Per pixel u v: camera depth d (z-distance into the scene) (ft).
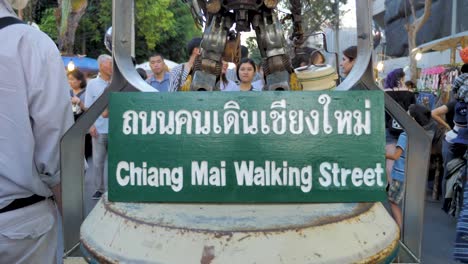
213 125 4.36
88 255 4.35
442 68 31.71
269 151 4.33
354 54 11.87
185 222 4.13
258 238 3.92
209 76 6.05
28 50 5.41
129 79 5.06
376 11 65.57
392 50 58.59
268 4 6.03
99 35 64.54
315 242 3.97
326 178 4.33
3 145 5.37
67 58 43.98
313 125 4.35
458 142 15.34
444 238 14.37
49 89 5.48
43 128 5.50
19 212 5.59
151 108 4.41
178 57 75.97
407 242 5.01
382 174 4.33
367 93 4.38
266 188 4.33
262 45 6.35
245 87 14.06
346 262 3.95
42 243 6.03
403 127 4.93
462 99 14.02
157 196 4.38
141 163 4.40
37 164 5.64
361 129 4.36
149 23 63.77
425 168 4.90
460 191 15.38
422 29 49.16
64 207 5.17
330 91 4.36
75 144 5.10
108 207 4.66
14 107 5.32
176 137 4.39
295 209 4.33
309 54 9.19
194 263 3.85
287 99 4.35
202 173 4.35
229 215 4.23
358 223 4.27
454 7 42.34
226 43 6.34
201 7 6.86
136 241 4.11
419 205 4.96
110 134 4.44
